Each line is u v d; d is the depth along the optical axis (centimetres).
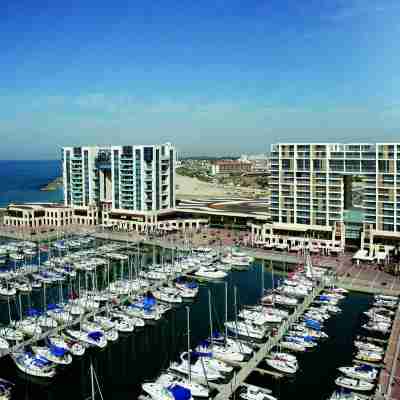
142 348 12012
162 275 17738
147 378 10444
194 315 14300
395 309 14125
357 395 9338
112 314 13750
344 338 12369
